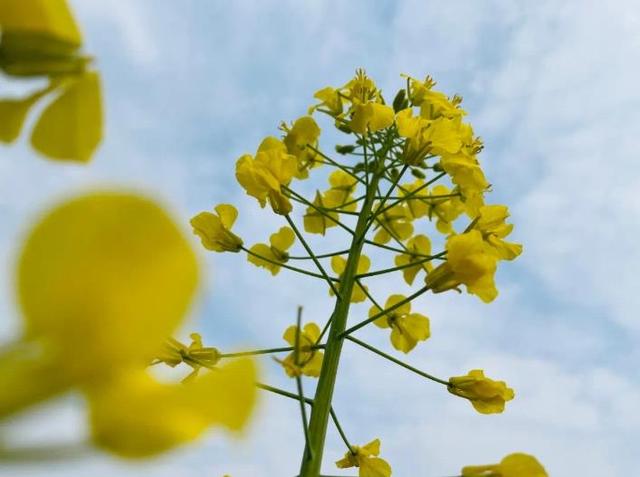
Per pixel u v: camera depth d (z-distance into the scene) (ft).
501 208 0.43
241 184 0.40
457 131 0.45
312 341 0.47
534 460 0.27
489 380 0.38
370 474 0.42
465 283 0.36
